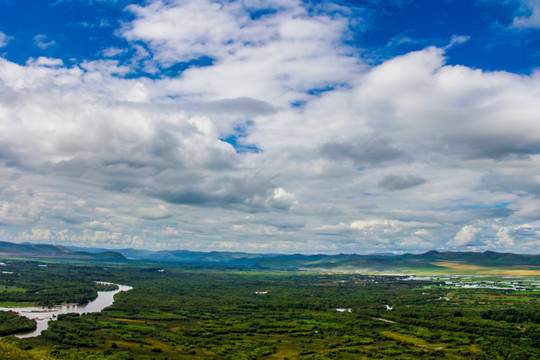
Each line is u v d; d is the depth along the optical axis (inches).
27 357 7199.8
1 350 7121.1
